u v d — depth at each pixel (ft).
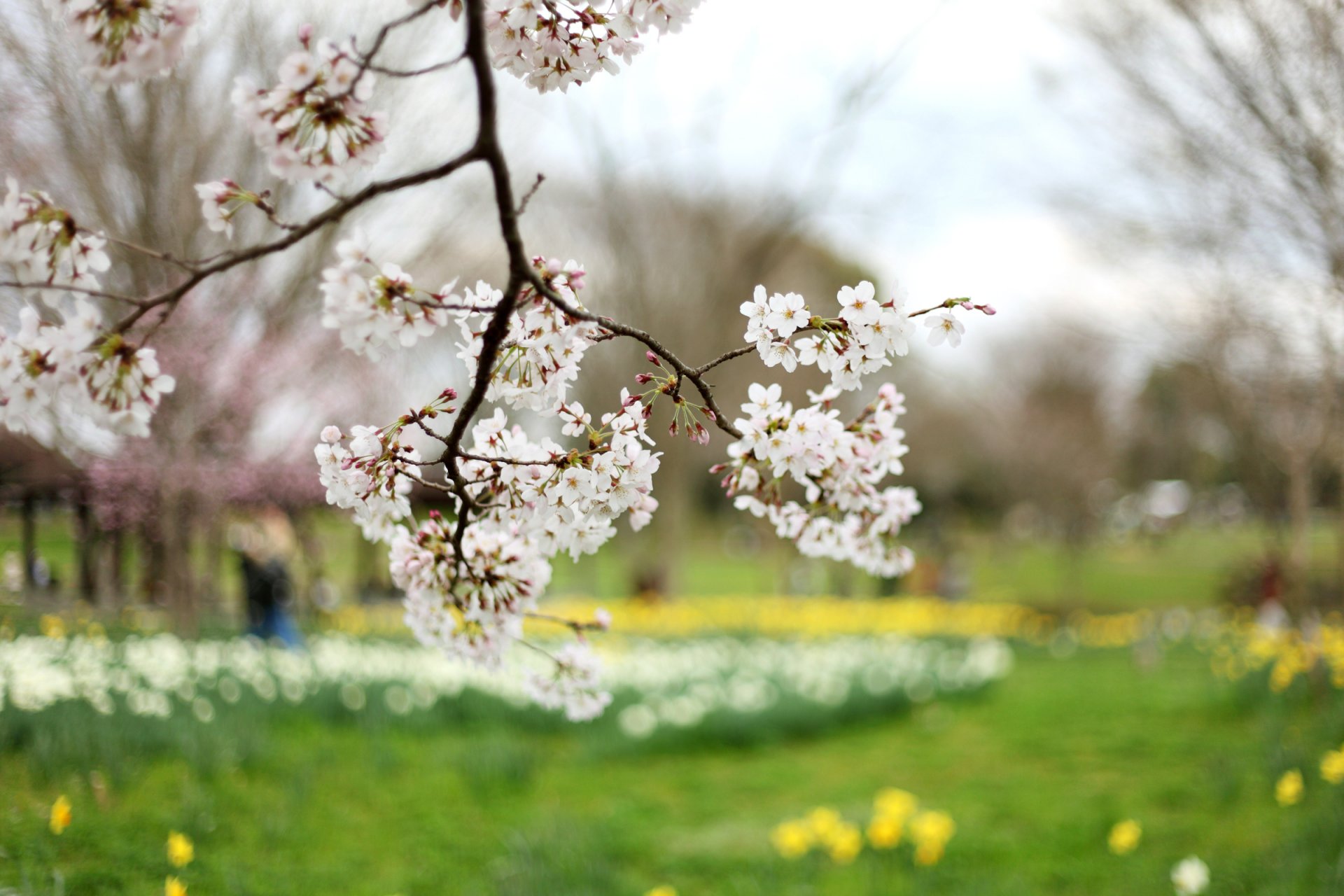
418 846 14.37
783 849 14.71
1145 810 16.69
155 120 20.01
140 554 23.89
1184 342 25.09
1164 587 75.61
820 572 72.90
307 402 27.48
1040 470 66.80
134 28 5.52
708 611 47.32
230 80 21.53
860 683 25.55
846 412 33.32
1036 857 14.74
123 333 5.76
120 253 20.63
